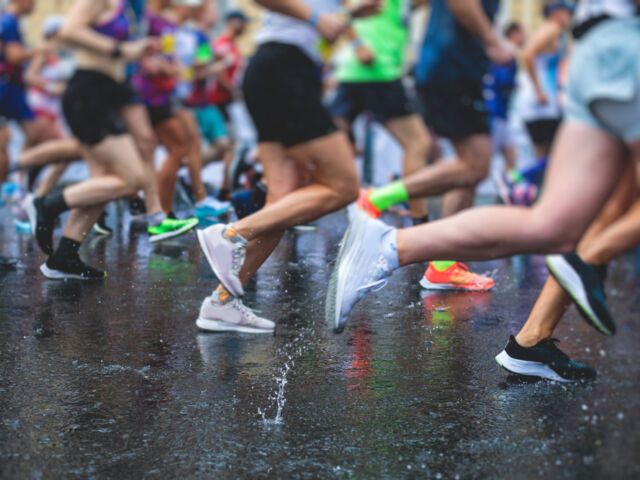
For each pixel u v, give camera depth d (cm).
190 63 774
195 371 313
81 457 237
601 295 261
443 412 273
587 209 246
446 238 270
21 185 1005
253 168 768
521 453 241
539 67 906
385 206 517
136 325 380
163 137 652
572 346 358
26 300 425
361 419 267
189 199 796
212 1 806
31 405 275
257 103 358
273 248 364
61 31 504
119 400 281
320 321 392
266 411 273
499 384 302
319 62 361
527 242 255
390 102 627
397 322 391
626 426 262
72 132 491
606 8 230
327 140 351
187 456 238
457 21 479
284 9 347
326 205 357
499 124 936
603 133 240
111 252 568
